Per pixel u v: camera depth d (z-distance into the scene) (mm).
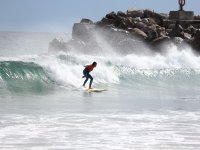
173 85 92438
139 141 35969
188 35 161875
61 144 34625
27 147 33438
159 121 45219
